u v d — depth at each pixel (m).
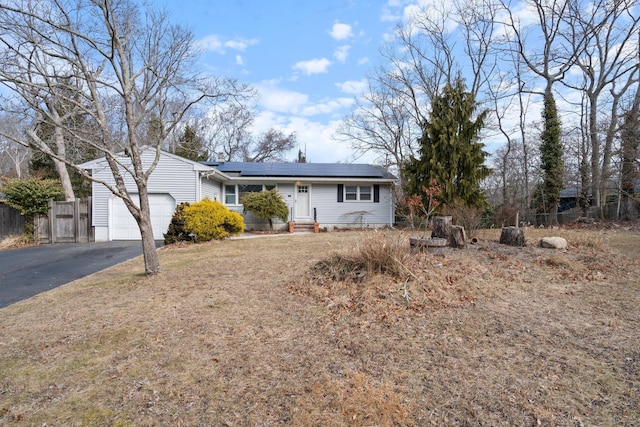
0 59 5.68
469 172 15.84
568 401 2.58
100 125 6.60
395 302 4.78
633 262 7.16
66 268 8.80
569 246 8.54
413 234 9.67
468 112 16.16
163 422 2.46
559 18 18.38
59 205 14.26
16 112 6.28
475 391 2.73
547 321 4.19
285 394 2.75
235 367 3.22
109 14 6.46
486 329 3.97
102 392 2.87
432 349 3.50
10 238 13.94
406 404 2.58
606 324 4.06
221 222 13.02
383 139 24.52
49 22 5.74
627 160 15.60
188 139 18.44
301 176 18.14
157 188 14.60
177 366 3.26
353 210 19.17
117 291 6.05
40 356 3.56
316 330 4.06
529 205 19.77
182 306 5.01
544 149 18.14
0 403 2.75
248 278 6.57
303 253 9.12
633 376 2.90
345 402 2.62
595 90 18.05
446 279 5.63
